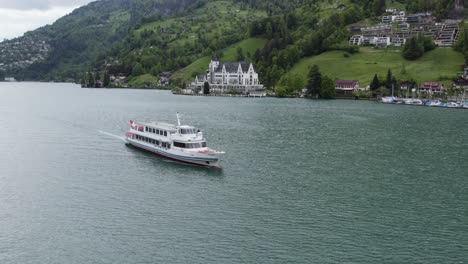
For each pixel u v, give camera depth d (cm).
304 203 7769
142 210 7350
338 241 6328
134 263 5694
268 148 12181
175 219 6994
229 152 11612
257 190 8456
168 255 5881
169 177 9294
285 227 6750
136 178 9194
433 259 5881
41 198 7875
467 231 6719
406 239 6431
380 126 16638
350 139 13712
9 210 7306
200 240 6294
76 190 8344
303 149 12112
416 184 8975
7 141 12875
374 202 7881
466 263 5781
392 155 11506
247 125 16538
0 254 5894
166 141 11094
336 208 7562
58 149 11862
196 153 10300
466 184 9000
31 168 9825
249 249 6053
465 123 17700
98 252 5950
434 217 7238
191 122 17325
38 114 19975
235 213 7262
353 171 9894
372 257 5900
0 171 9531
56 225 6750
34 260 5756
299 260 5788
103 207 7475
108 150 11869
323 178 9306
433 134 14838
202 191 8356
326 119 18625
